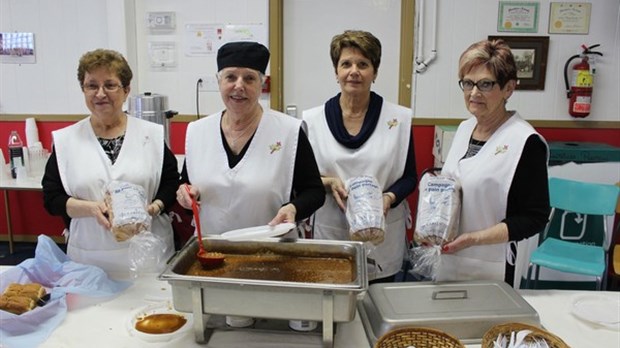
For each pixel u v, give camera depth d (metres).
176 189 1.76
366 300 1.36
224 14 3.38
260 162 1.59
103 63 1.60
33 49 3.59
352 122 1.84
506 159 1.46
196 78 3.48
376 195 1.49
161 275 1.15
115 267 1.67
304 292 1.11
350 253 1.36
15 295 1.30
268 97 3.46
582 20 3.21
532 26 3.23
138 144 1.72
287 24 3.45
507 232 1.41
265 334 1.26
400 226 1.89
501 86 1.43
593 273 2.45
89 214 1.56
